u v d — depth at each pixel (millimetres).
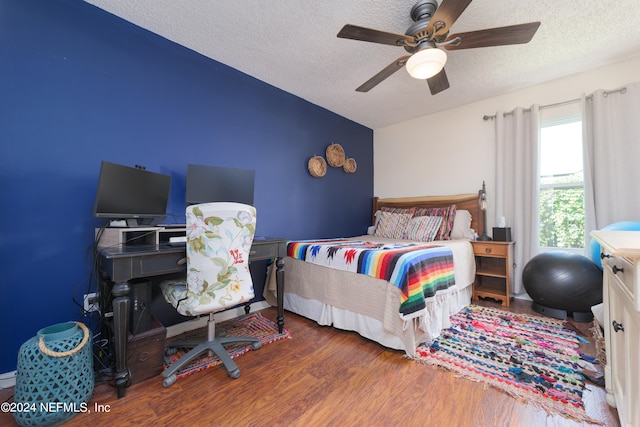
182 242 1785
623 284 1000
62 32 1701
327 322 2258
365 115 3787
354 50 2287
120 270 1369
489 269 3086
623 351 1040
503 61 2461
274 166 2930
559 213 2871
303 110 3248
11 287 1527
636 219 2344
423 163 3824
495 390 1420
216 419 1237
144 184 1784
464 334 2080
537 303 2561
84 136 1772
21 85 1566
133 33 1984
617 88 2459
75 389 1267
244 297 1689
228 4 1783
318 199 3438
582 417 1214
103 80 1854
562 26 1993
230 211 1633
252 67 2557
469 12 1845
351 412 1272
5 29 1529
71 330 1347
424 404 1321
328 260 2287
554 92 2824
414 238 3148
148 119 2055
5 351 1506
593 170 2543
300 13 1858
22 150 1564
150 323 1672
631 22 1953
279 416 1252
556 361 1674
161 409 1306
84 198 1765
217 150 2453
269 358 1771
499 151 3102
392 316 1822
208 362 1707
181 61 2232
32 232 1590
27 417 1181
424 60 1668
